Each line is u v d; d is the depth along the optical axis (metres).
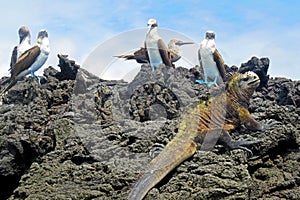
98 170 12.18
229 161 11.74
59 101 16.09
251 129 13.20
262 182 12.27
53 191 11.67
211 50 15.23
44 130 14.49
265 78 16.86
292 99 15.93
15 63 16.62
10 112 15.22
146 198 11.09
